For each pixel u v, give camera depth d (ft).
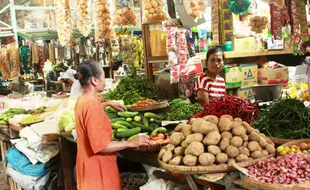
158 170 10.68
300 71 17.29
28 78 26.63
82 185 9.52
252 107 10.10
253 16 11.84
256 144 7.66
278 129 9.27
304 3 11.58
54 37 27.22
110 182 9.44
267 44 15.87
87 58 25.44
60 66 25.96
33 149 14.24
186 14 11.39
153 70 16.87
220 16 11.57
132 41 22.84
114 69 26.17
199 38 14.65
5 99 21.72
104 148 9.07
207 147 7.65
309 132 8.89
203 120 7.96
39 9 22.82
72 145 13.92
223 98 10.21
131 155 10.61
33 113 18.02
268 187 6.39
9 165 15.71
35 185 13.96
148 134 10.72
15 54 22.59
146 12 12.41
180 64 12.48
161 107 12.13
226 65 16.07
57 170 14.46
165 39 13.92
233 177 7.32
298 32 11.85
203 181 8.68
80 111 9.26
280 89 13.29
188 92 13.99
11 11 22.25
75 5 17.84
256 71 16.15
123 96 13.80
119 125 10.82
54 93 24.25
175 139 8.02
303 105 9.58
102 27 15.48
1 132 18.65
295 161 6.89
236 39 15.21
